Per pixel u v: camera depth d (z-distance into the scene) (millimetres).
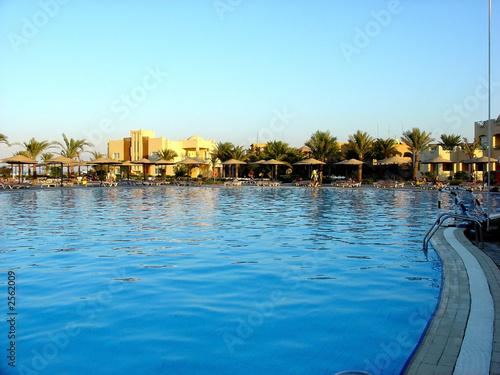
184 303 4762
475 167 36500
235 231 10234
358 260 6949
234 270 6238
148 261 6805
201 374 3215
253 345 3695
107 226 11078
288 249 7891
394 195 25719
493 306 4375
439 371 3002
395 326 4121
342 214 14430
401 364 3352
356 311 4516
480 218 9016
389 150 46781
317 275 5977
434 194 26594
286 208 16766
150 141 58875
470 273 5770
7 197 22906
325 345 3709
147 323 4180
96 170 53688
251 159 53469
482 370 3010
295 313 4453
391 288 5348
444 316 4078
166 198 22844
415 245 8344
